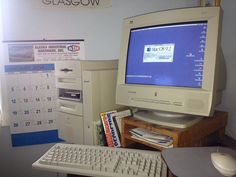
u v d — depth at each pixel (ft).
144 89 2.84
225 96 3.68
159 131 2.57
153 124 2.73
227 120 3.45
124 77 3.07
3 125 4.00
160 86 2.74
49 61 4.01
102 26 4.14
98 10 4.08
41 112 4.09
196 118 2.75
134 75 3.01
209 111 2.39
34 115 4.07
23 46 3.87
